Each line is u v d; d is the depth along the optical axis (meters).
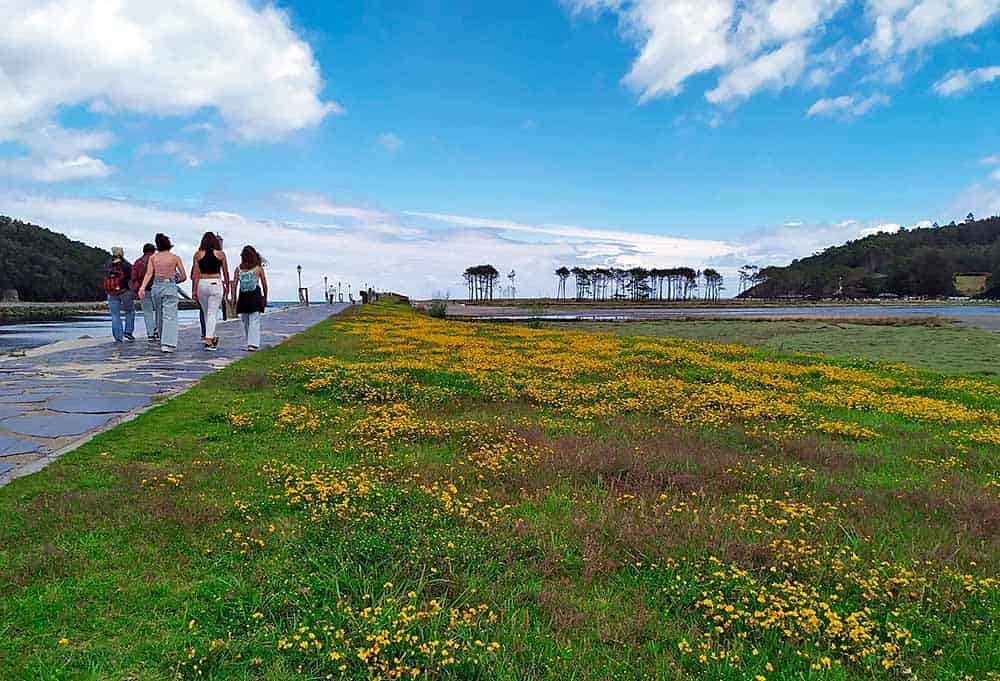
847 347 24.66
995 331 32.12
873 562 4.51
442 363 13.66
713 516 5.24
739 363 15.83
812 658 3.36
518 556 4.38
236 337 17.81
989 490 6.29
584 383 11.90
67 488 4.89
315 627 3.30
